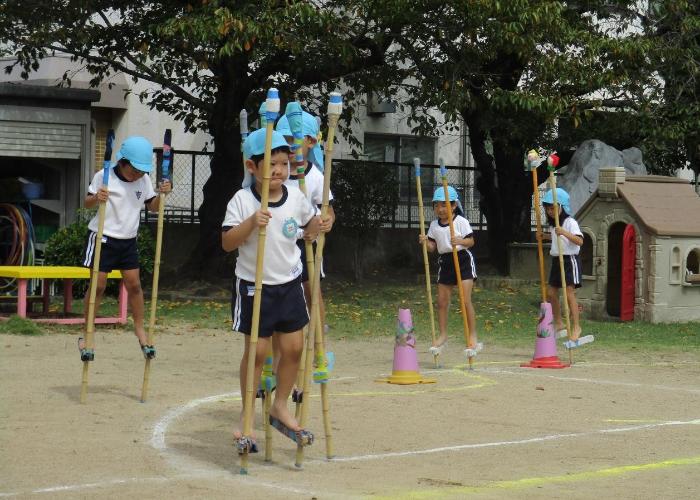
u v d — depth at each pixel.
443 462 6.96
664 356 13.57
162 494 5.82
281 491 5.98
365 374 11.45
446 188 11.91
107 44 20.06
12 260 17.89
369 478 6.43
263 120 6.83
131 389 9.68
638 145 22.55
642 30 22.70
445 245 12.33
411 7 17.33
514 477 6.54
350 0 17.77
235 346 13.45
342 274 23.19
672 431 8.31
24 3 18.73
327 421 7.01
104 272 9.74
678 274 17.81
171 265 22.38
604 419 8.82
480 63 19.22
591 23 21.48
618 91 21.39
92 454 6.86
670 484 6.41
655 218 17.69
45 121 18.98
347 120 22.70
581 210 18.53
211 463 6.75
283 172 6.63
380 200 22.19
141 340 9.38
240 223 6.64
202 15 16.69
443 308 12.43
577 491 6.16
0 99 18.56
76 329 14.57
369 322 16.77
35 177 20.06
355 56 18.27
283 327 6.80
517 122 21.44
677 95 21.27
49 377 10.22
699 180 27.62
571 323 14.29
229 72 19.64
